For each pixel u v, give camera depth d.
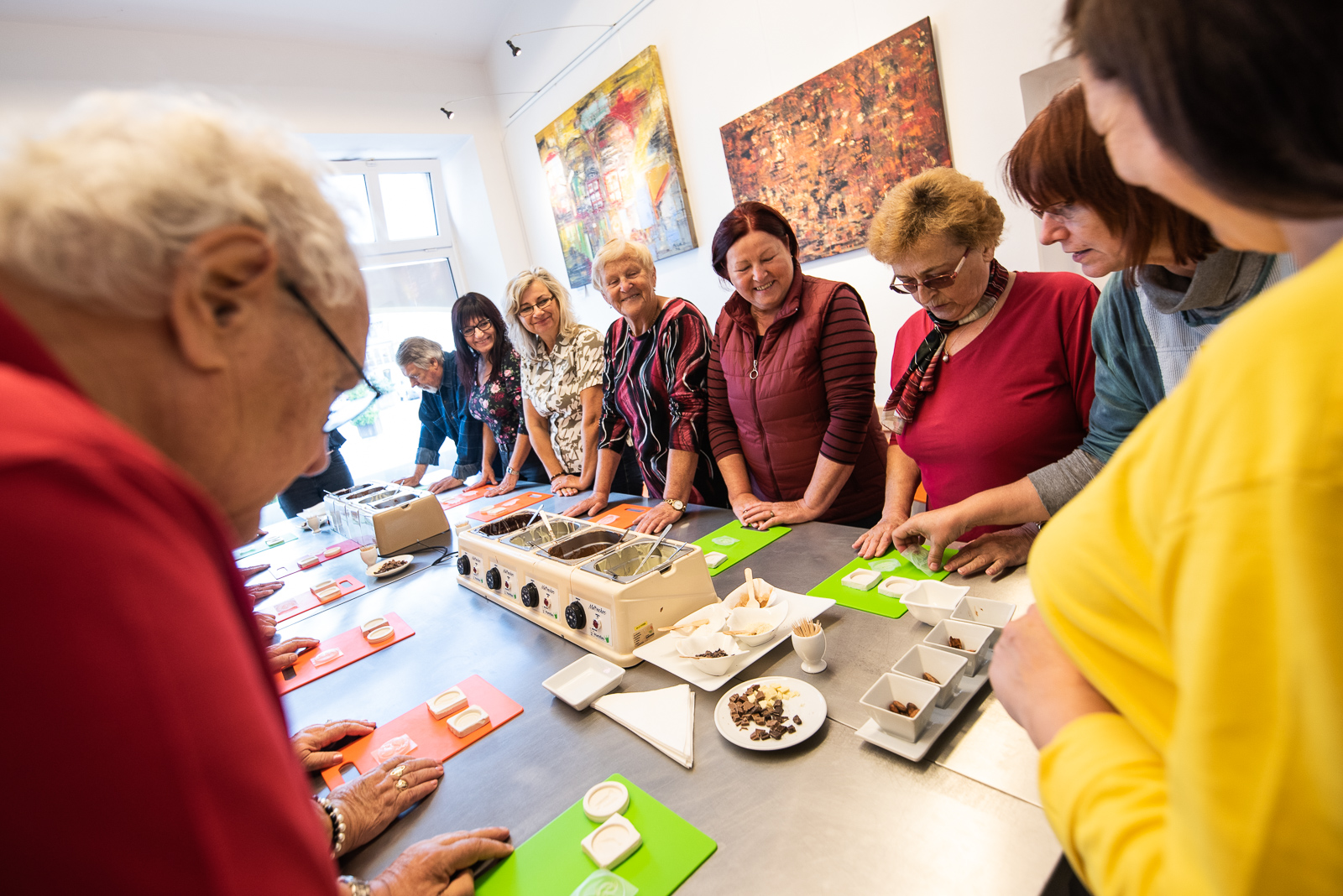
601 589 1.19
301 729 1.12
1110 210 0.81
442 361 3.49
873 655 1.03
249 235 0.40
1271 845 0.27
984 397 1.38
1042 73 2.36
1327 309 0.27
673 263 4.03
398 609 1.72
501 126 5.09
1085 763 0.40
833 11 2.83
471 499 2.97
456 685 1.23
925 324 1.51
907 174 2.76
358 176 5.09
